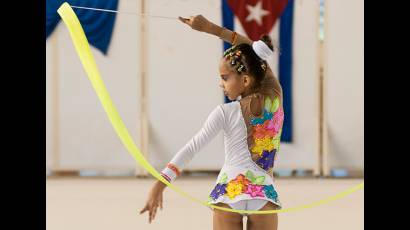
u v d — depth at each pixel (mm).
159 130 12281
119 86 12156
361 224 7668
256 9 12156
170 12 12125
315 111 12406
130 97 12188
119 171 13125
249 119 4211
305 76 12359
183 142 12305
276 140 4328
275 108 4285
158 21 12125
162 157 12344
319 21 12297
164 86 12234
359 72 12375
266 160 4258
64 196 9977
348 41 12344
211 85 12242
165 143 12312
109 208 8852
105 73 12125
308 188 11039
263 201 4121
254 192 4109
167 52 12172
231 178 4168
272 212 4012
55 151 12211
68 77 12109
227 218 4188
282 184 11562
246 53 4262
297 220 7926
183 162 4184
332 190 10797
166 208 8836
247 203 4105
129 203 9312
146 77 12188
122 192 10469
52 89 12109
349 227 7500
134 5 12062
